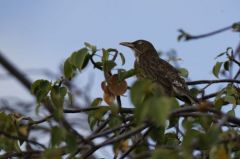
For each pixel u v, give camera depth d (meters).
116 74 11.56
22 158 9.88
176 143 10.99
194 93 12.99
